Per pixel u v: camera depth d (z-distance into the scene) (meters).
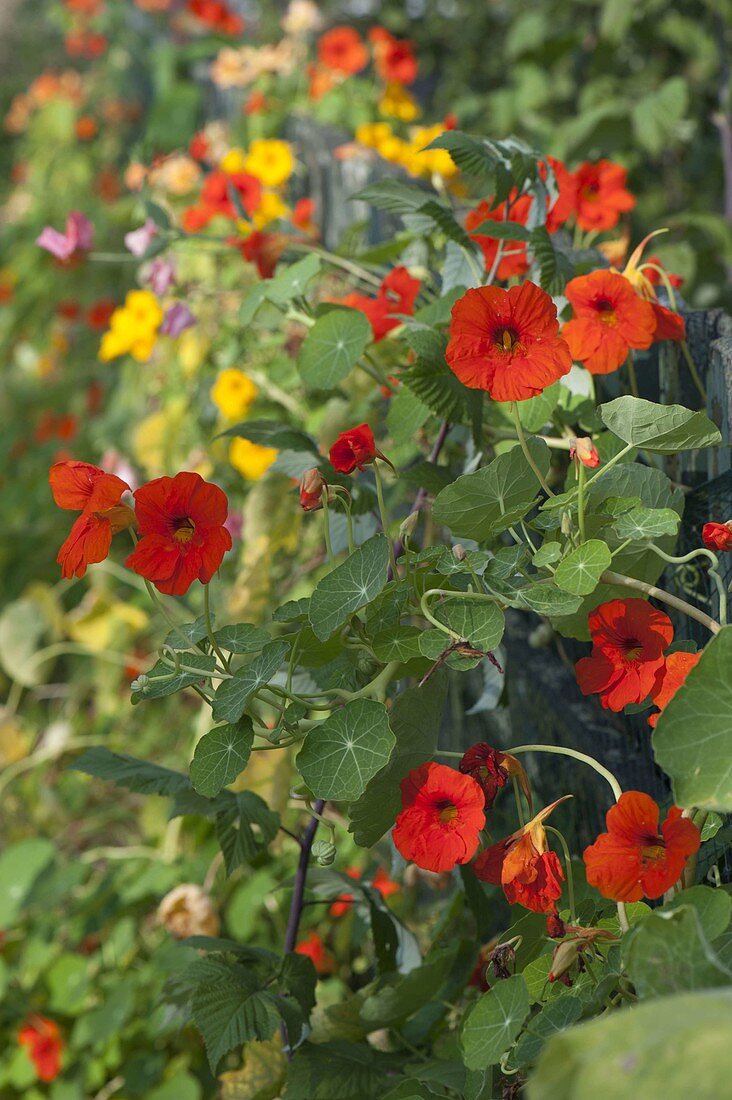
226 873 1.50
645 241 1.47
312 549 2.17
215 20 3.91
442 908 1.79
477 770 1.36
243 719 1.37
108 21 6.63
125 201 3.75
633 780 1.51
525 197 1.62
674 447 1.33
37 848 2.36
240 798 1.52
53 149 6.38
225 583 2.44
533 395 1.32
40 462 4.66
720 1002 1.09
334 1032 1.55
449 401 1.46
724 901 1.24
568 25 3.57
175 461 2.80
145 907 2.23
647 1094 1.07
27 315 5.36
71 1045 2.12
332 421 1.85
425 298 1.79
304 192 3.07
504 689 1.71
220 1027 1.41
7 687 3.65
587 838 1.58
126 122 6.37
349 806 1.38
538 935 1.38
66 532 4.14
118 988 2.05
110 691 3.04
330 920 1.95
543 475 1.37
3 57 9.22
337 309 1.66
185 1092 1.90
